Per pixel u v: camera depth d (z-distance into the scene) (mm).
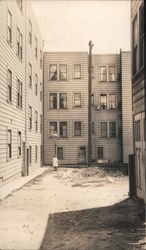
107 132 36438
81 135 36125
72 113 36219
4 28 15836
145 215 8430
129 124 35438
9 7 17078
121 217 8625
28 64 23812
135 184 11016
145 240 6676
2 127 15461
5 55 16109
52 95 36406
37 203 11406
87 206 10719
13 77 18266
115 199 11844
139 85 9836
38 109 30469
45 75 36500
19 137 20484
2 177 15570
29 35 24844
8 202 11555
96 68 37156
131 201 10469
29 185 16562
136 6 10242
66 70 36594
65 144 35938
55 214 9594
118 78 37062
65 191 14406
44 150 35812
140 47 9711
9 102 17125
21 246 6480
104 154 36188
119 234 7195
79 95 36469
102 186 15984
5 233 7473
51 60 36562
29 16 24219
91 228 7859
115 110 36656
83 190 14664
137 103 10219
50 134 36125
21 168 21188
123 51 36000
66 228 7938
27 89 23266
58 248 6391
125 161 34938
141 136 9680
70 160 35844
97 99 36906
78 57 36656
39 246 6543
